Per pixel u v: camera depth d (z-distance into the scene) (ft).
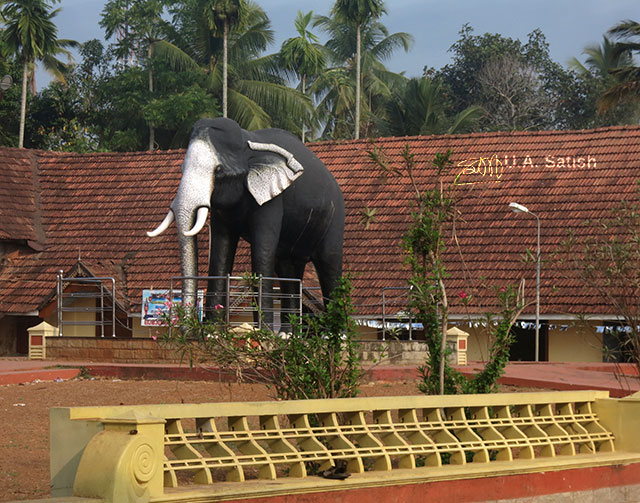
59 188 109.91
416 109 156.35
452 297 91.71
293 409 22.11
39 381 54.90
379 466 23.15
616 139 104.22
